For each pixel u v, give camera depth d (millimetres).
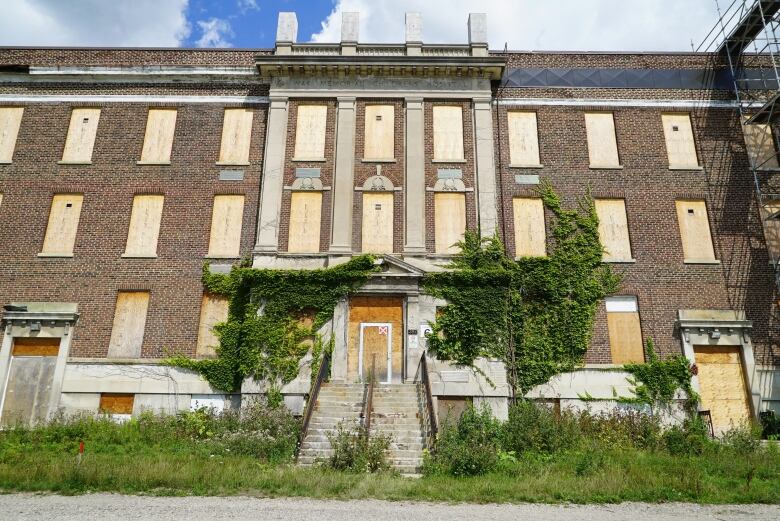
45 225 20719
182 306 19781
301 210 20453
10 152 21562
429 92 21750
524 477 11867
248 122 21922
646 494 10766
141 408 18641
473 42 22328
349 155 20891
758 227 20875
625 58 22703
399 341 18906
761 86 22328
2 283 20000
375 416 15281
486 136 21281
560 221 20656
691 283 20188
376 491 10438
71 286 20000
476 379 18391
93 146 21625
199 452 13461
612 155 21641
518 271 19828
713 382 19250
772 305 20047
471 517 8938
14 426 17094
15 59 22531
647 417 17266
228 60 22484
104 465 11430
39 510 8703
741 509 10039
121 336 19516
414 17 22641
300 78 21859
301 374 18297
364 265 19109
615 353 19500
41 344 19438
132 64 22406
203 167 21312
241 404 18047
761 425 18234
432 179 20812
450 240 20203
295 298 18922
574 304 19609
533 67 22484
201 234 20547
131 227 20719
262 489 10492
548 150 21547
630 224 20828
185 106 22062
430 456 13031
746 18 21391
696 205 21156
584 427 16734
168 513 8656
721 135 21891
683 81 22453
